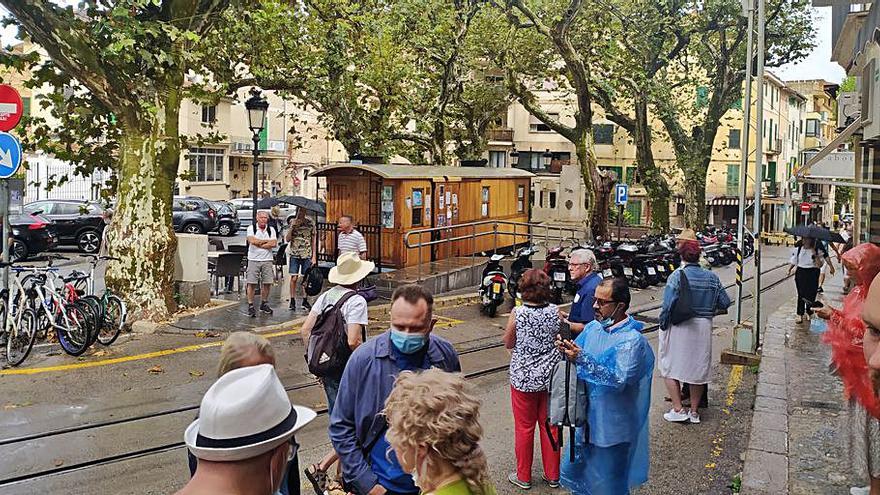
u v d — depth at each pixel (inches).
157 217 528.1
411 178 742.5
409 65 986.7
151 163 526.3
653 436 319.9
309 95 892.0
